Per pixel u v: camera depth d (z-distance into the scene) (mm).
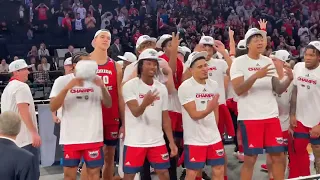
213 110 4301
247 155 4449
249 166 4484
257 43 4379
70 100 4082
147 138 4176
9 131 3137
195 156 4262
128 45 14734
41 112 6391
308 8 19031
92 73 3871
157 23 16219
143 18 16734
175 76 5086
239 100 4473
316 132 4672
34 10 15844
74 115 4094
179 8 17391
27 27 15602
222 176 4363
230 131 5547
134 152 4164
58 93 4027
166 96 4312
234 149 7250
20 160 3057
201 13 17422
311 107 4750
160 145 4219
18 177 3055
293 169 5020
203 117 4152
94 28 16016
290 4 19094
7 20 15883
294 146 4957
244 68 4422
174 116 5105
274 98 4500
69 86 3906
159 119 4246
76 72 3877
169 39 5062
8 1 16016
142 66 4191
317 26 18016
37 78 10922
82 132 4090
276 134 4391
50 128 6422
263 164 6199
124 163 4234
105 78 4504
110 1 17594
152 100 3957
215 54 6254
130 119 4215
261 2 18750
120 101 4523
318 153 4797
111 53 12469
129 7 17531
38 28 15570
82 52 4227
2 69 12289
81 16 15836
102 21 16078
